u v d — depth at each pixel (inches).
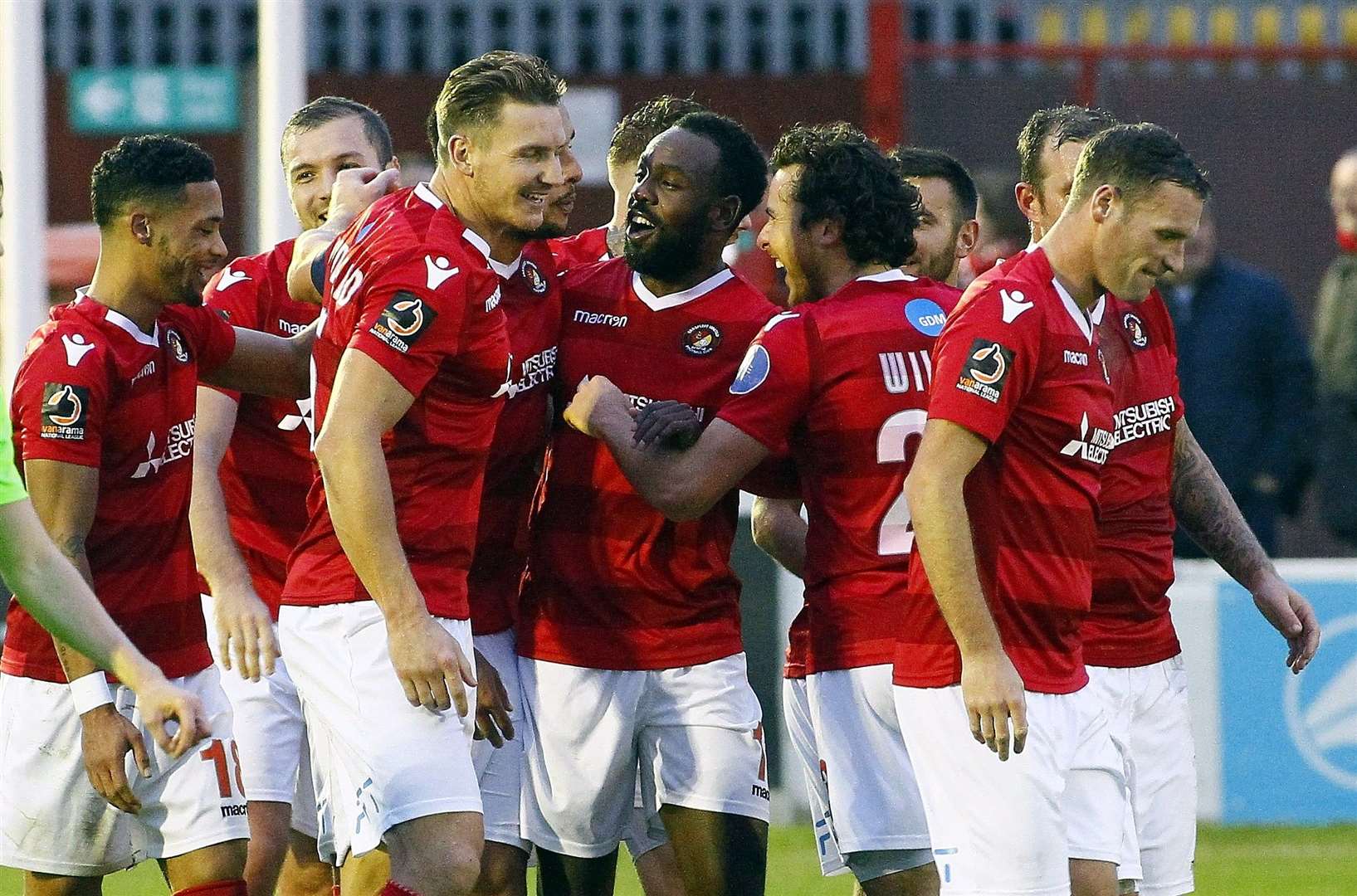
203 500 693.9
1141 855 698.2
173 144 623.5
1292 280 1518.2
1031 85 1526.8
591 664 668.7
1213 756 1139.9
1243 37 1786.4
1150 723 693.3
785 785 1131.9
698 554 666.2
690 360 666.2
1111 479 672.4
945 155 741.9
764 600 1123.3
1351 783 1147.3
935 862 590.9
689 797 668.7
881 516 642.2
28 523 539.8
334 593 596.1
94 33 1833.2
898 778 644.7
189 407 644.1
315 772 640.4
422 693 567.2
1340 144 1514.5
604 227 783.7
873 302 649.0
